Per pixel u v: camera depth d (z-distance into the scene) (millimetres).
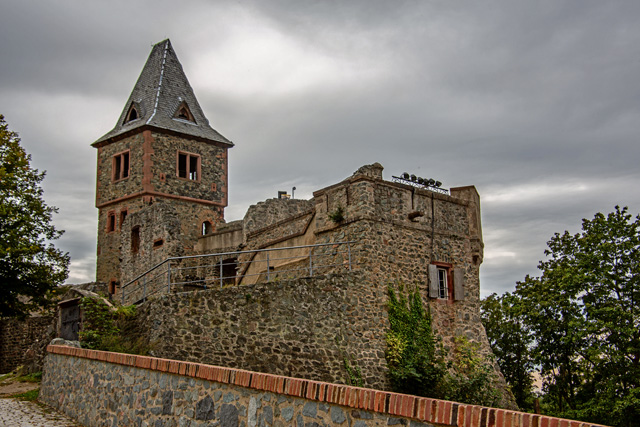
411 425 6355
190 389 9219
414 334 21125
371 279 20719
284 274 24328
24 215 30047
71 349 14547
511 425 5645
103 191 40969
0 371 34812
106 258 39906
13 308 30625
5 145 30453
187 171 40656
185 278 29828
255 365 18141
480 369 21469
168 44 44156
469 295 23672
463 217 24422
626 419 24531
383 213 21641
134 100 41875
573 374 28938
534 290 29656
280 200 33062
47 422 13055
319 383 7242
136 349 17156
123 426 10945
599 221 28219
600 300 27078
